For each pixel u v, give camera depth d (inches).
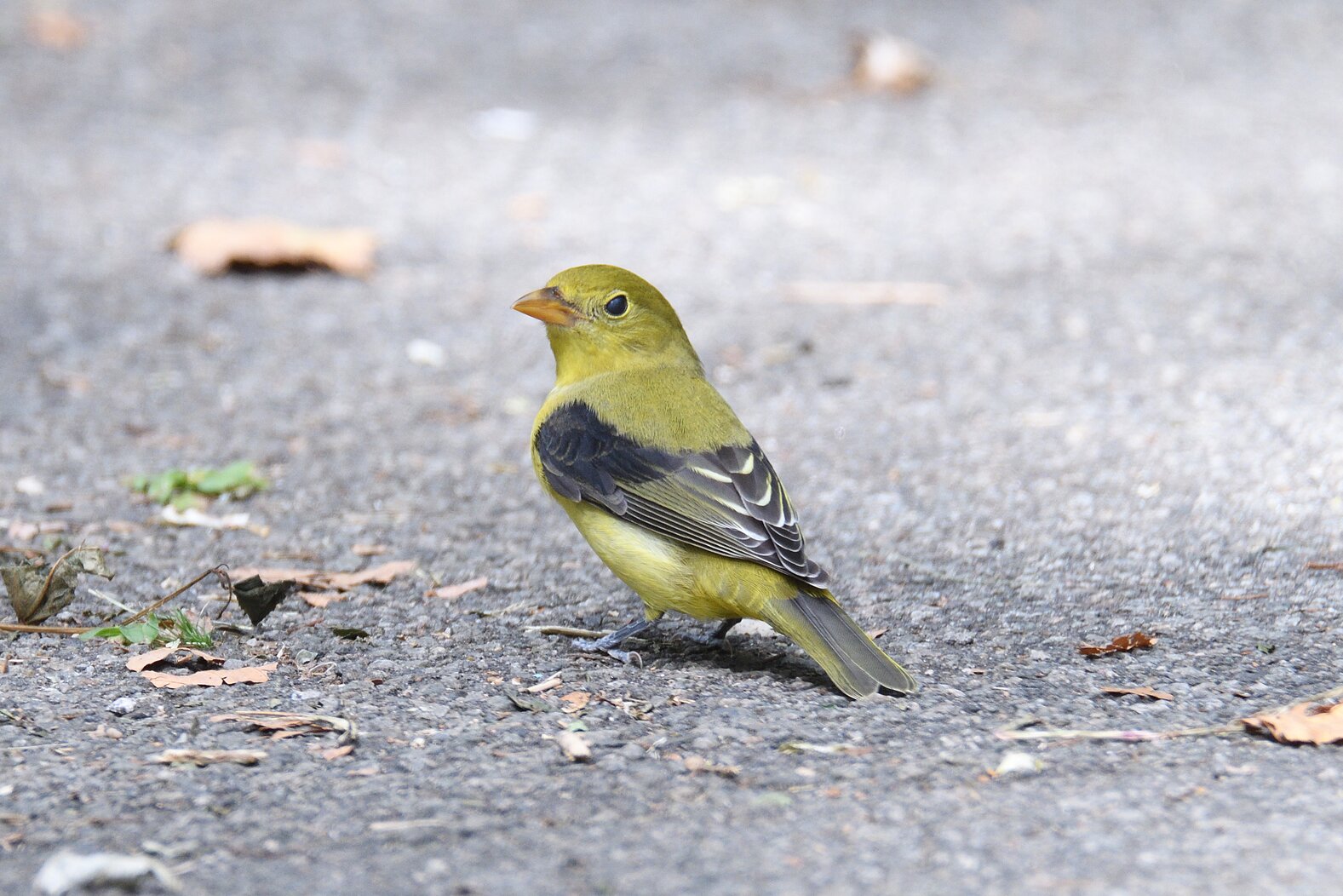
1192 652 343.6
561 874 236.4
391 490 487.2
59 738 293.3
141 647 346.9
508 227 765.3
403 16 1146.7
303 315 659.4
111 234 741.9
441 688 325.4
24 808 261.3
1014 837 248.1
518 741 294.7
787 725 302.0
